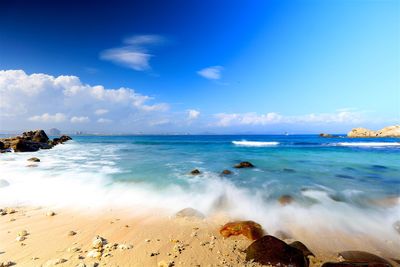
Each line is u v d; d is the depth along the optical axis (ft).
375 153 93.86
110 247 17.84
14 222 22.97
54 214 25.43
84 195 32.73
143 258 16.46
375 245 20.02
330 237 21.38
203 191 35.53
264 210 27.94
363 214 26.91
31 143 100.17
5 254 16.57
